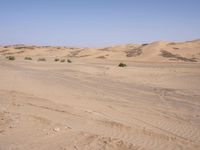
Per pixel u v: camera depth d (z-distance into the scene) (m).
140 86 21.03
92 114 10.97
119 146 7.33
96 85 20.61
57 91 16.61
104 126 9.30
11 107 11.38
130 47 109.88
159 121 10.61
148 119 10.84
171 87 20.80
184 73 31.97
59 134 8.12
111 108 12.57
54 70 32.44
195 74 30.86
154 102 14.70
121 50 106.06
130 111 12.16
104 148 7.17
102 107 12.65
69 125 9.12
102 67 38.06
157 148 7.55
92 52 100.62
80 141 7.63
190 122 10.63
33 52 108.56
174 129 9.59
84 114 10.86
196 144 8.09
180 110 12.84
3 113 10.14
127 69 35.34
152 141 8.09
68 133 8.23
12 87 17.03
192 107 13.59
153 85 21.77
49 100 13.47
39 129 8.52
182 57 83.56
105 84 21.44
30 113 10.44
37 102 12.80
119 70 33.69
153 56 85.31
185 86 21.44
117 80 24.48
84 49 108.56
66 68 35.34
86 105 12.88
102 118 10.41
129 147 7.30
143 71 33.25
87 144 7.42
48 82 20.59
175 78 26.84
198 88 20.33
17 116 9.80
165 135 8.73
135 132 8.82
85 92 16.97
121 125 9.45
